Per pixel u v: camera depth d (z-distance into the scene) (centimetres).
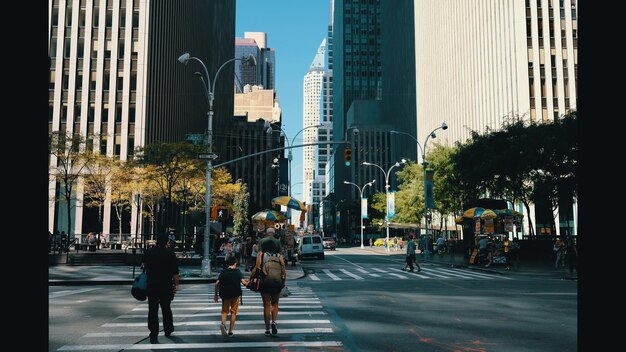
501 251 3080
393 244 7344
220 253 2925
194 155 3847
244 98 16250
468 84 7206
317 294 1638
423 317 1138
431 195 4356
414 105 10656
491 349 805
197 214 2403
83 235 5128
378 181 14012
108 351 805
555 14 5569
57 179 4691
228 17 12706
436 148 5516
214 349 812
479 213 3247
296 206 3186
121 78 5800
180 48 7488
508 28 5847
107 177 4459
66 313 1234
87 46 5806
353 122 15050
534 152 3434
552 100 5453
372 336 913
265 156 11312
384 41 14812
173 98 7056
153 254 900
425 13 9725
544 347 821
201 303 1430
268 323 934
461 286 1936
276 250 960
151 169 3944
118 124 5719
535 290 1770
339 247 9556
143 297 886
